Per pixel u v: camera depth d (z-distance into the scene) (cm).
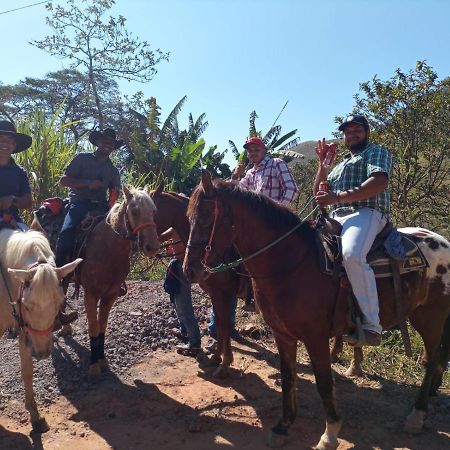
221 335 512
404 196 941
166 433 401
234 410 442
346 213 404
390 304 397
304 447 383
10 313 405
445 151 948
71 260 543
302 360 565
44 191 930
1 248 412
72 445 379
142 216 469
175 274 559
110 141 586
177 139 1927
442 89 979
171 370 526
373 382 509
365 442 391
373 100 1028
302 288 363
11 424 410
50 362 520
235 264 368
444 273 422
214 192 361
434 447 386
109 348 560
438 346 427
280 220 374
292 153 1595
